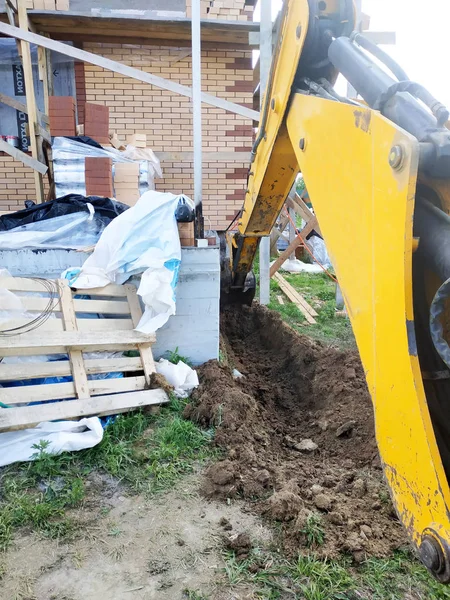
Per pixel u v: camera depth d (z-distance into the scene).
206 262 4.63
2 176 8.70
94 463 3.20
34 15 7.27
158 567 2.35
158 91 8.61
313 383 5.04
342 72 2.01
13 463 3.10
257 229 4.46
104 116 6.48
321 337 6.81
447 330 1.55
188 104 8.70
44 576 2.30
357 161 1.65
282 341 6.46
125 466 3.17
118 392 3.86
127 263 4.30
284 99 2.53
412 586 2.22
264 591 2.21
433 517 1.31
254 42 7.14
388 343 1.45
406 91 1.68
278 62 2.65
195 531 2.60
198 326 4.77
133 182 5.91
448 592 2.18
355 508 2.72
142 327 4.21
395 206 1.37
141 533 2.58
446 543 1.25
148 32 8.02
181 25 7.65
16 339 3.57
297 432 4.20
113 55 8.46
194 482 3.03
